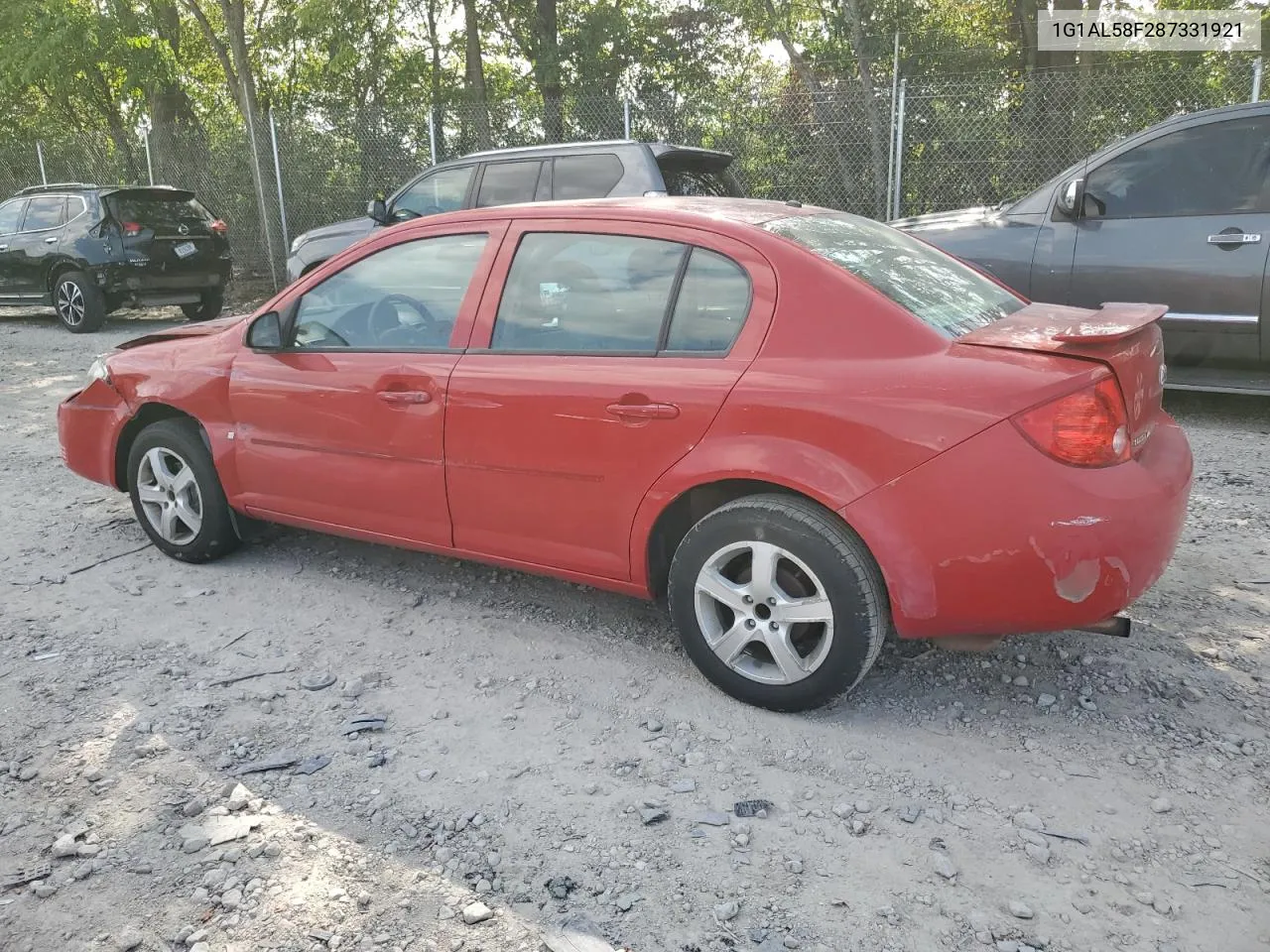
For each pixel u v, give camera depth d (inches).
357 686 133.2
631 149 321.1
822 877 95.5
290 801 109.0
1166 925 88.0
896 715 123.5
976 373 109.0
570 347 133.1
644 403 123.7
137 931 90.3
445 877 96.7
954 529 108.4
